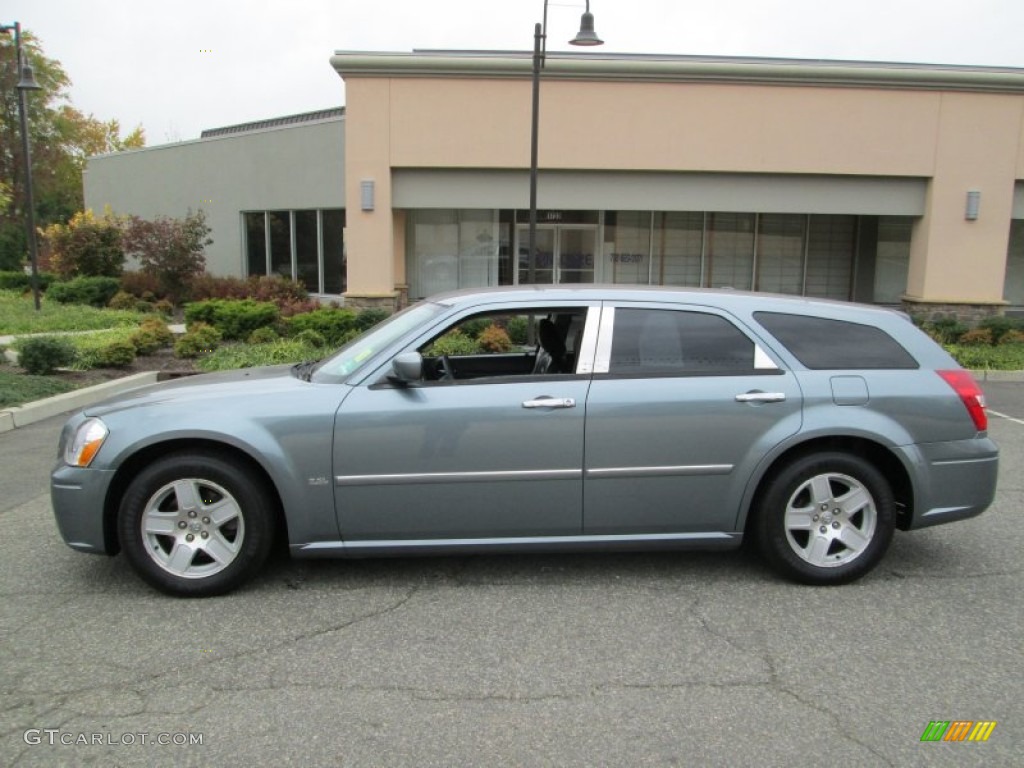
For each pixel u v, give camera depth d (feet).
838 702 11.14
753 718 10.73
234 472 14.21
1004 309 60.29
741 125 53.06
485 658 12.32
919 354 15.57
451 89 52.60
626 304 15.37
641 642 12.88
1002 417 32.91
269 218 74.49
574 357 15.19
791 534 15.06
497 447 14.43
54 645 12.67
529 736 10.29
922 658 12.42
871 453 15.52
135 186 85.46
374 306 54.24
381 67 52.13
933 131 53.52
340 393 14.51
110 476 14.20
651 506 14.79
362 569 15.85
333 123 66.03
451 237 63.36
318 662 12.18
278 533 15.84
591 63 51.80
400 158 53.16
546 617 13.78
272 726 10.50
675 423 14.61
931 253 54.70
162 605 14.17
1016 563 16.47
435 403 14.39
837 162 53.57
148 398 14.99
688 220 64.39
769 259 65.26
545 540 14.88
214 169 77.87
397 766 9.67
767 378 14.97
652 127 52.90
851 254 65.67
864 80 52.54
